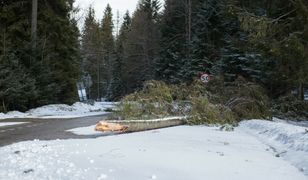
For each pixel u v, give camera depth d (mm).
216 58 41906
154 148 11172
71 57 38562
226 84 25391
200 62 41844
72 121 21578
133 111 18859
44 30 35719
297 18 20828
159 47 58000
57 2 36781
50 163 9242
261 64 28891
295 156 10242
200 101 19109
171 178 7969
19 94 29000
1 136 14898
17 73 29531
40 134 15508
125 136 14016
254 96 21422
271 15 24484
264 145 12531
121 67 77125
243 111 20797
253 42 21844
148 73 63719
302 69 20781
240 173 8516
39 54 32531
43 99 32281
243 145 12383
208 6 42969
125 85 74500
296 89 32062
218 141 13031
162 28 56125
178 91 20469
